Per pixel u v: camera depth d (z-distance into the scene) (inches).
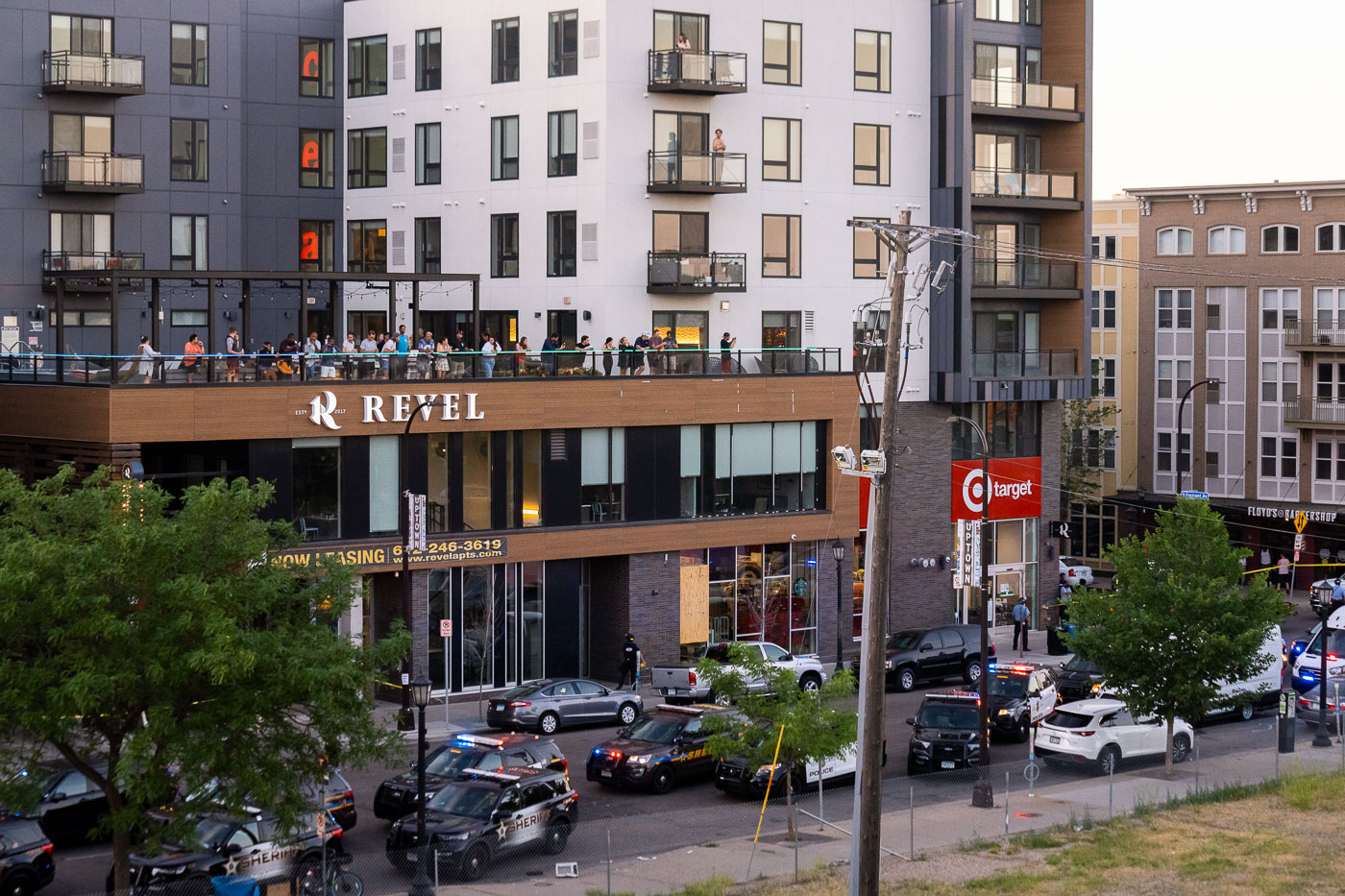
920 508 2241.6
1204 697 1444.4
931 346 2252.7
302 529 1676.9
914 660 1915.6
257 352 1781.5
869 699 983.0
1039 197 2306.8
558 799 1196.5
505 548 1808.6
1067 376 2357.3
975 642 1966.0
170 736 914.7
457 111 2112.5
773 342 2134.6
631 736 1450.5
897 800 1379.2
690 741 1434.5
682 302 2065.7
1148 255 3006.9
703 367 1957.4
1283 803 1341.0
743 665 1282.0
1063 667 1859.0
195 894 1002.7
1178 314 2984.7
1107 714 1518.2
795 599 2060.8
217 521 980.6
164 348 2074.3
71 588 901.2
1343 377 2736.2
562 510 1859.0
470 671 1811.0
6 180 1934.1
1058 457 2402.8
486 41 2082.9
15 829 1039.0
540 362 1830.7
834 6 2156.7
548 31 2032.5
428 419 1742.1
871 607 996.6
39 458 1637.6
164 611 934.4
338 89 2215.8
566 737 1612.9
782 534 2026.3
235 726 927.0
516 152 2066.9
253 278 1717.5
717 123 2069.4
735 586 2005.4
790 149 2130.9
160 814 1006.4
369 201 2198.6
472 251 2112.5
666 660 1929.1
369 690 1090.7
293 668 932.0
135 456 1557.6
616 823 1285.7
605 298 2000.5
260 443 1641.2
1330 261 2778.1
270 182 2161.7
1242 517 2906.0
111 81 1979.6
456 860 1099.9
